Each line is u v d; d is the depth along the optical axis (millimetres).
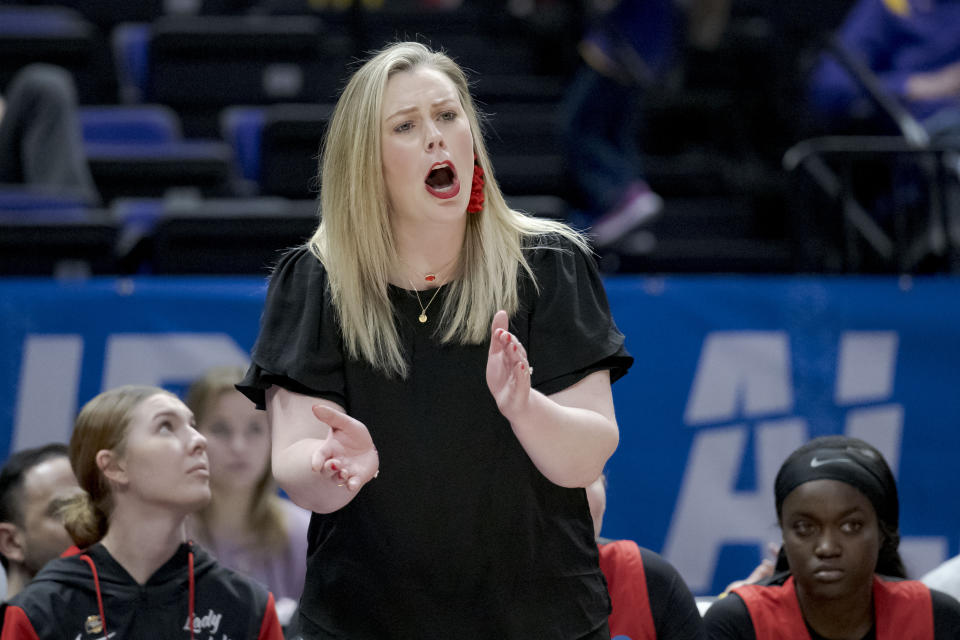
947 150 17578
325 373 6246
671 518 13594
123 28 26594
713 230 23562
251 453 11445
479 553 6145
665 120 27203
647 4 20109
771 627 8906
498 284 6328
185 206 17250
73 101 18859
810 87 22719
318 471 5727
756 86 27281
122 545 8711
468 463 6180
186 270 15852
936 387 13875
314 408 5676
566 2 27297
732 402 13789
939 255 17719
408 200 6211
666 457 13664
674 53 23719
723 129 27141
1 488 10039
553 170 22844
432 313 6355
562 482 6102
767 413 13789
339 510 6293
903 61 21531
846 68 19484
